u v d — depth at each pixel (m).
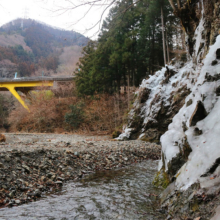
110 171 8.42
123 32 26.05
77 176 7.44
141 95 19.44
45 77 42.84
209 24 8.09
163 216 4.07
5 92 59.94
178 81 16.73
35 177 6.39
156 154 12.24
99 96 30.73
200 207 3.27
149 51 28.44
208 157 3.72
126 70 30.08
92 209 4.59
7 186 5.34
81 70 35.97
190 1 9.68
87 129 29.03
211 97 4.88
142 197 5.29
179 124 6.39
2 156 6.75
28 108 39.91
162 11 21.19
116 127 25.61
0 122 45.03
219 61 5.34
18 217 4.12
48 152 8.76
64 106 36.81
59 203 4.94
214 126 4.25
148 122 17.34
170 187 4.70
